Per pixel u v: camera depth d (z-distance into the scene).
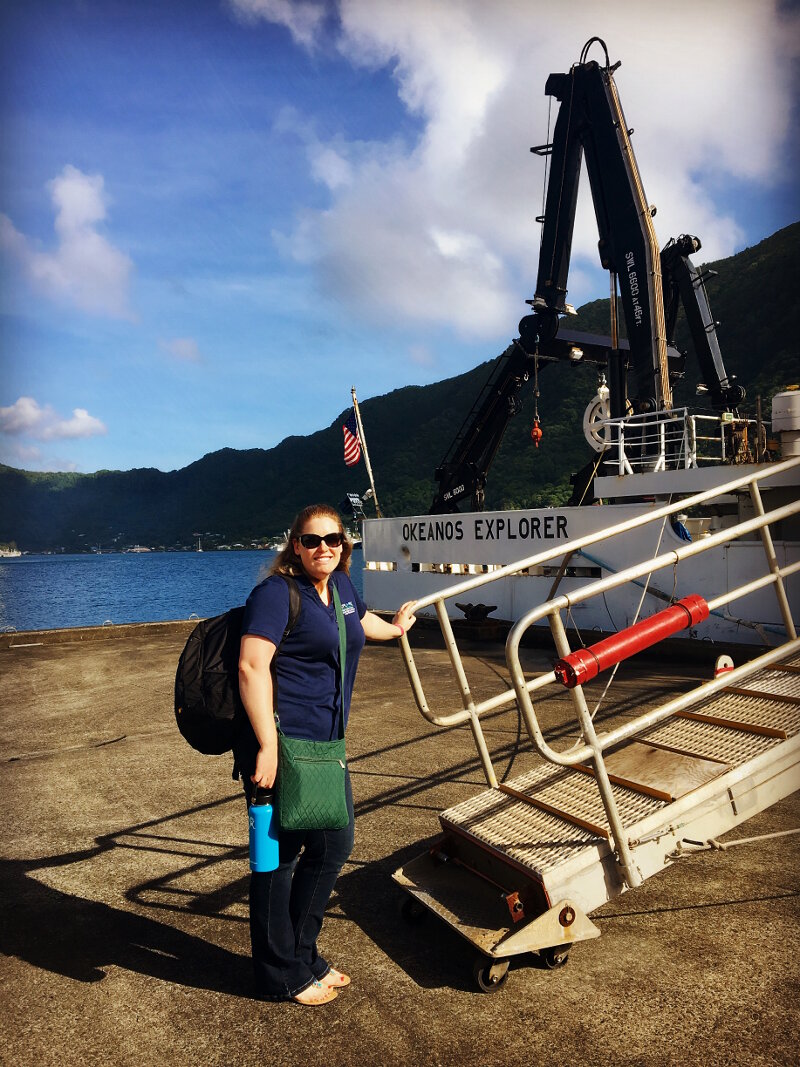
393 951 2.77
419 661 9.79
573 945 2.75
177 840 3.96
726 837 3.70
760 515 3.48
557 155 13.08
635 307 11.55
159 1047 2.24
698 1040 2.17
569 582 10.80
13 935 2.98
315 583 2.44
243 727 2.32
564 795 3.01
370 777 4.91
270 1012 2.41
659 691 6.96
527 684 2.85
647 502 9.91
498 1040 2.21
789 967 2.53
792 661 4.04
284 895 2.38
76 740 6.25
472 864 2.95
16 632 12.56
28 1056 2.21
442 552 13.09
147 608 73.00
